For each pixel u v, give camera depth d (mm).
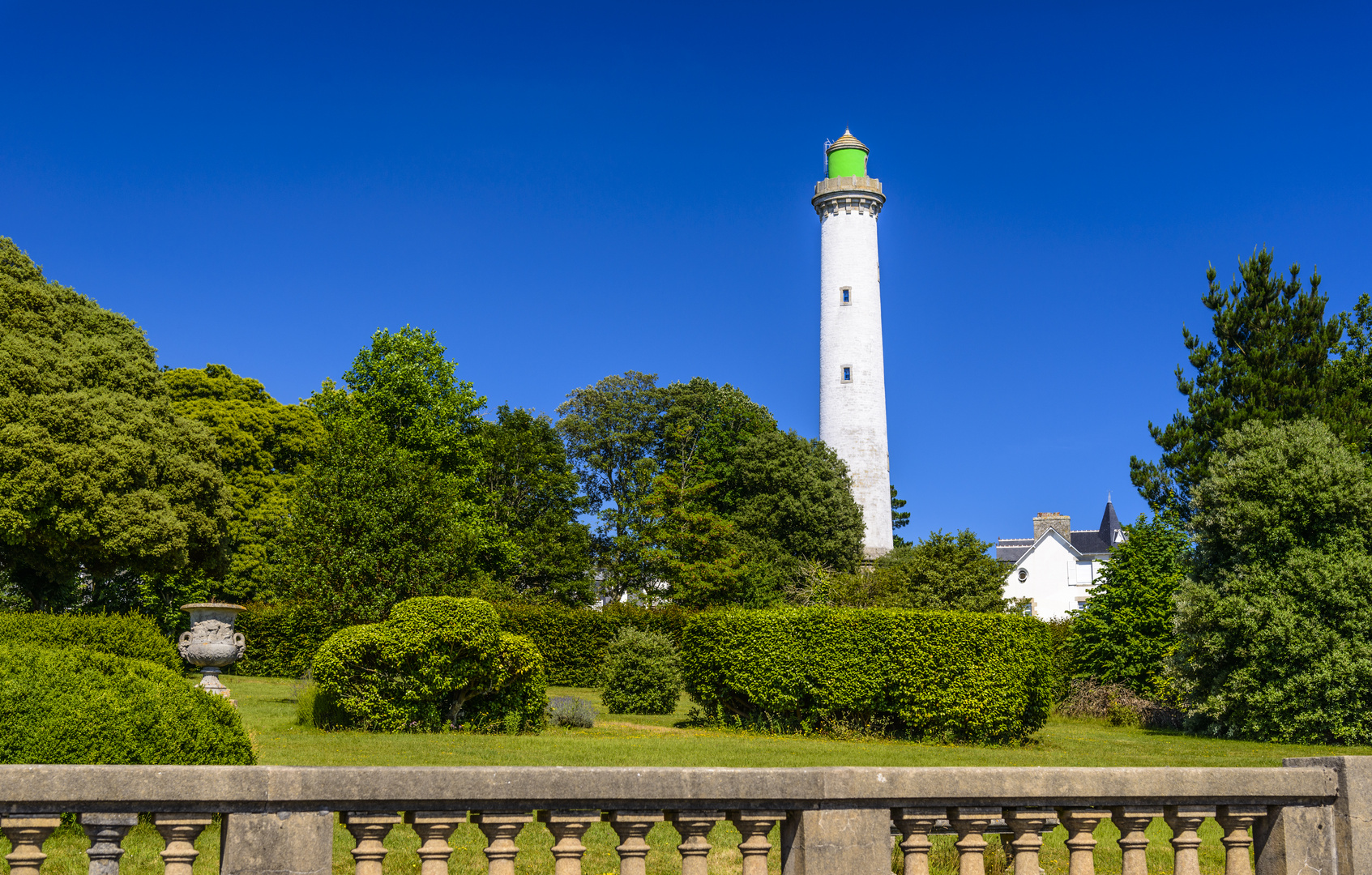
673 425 58531
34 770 4488
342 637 17969
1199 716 22719
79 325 30344
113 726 8297
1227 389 28797
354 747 14812
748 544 50156
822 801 5375
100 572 29297
